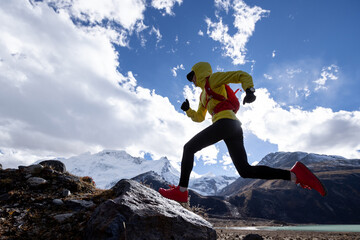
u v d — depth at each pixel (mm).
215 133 2807
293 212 155250
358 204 152750
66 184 6234
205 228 3406
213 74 2961
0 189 5645
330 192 169750
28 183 5996
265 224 116250
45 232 3684
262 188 192125
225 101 2969
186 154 2949
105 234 2674
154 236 2984
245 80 2682
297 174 2826
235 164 2918
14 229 3746
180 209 3648
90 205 4602
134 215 2984
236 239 9086
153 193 3875
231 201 175500
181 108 3654
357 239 18547
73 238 3479
